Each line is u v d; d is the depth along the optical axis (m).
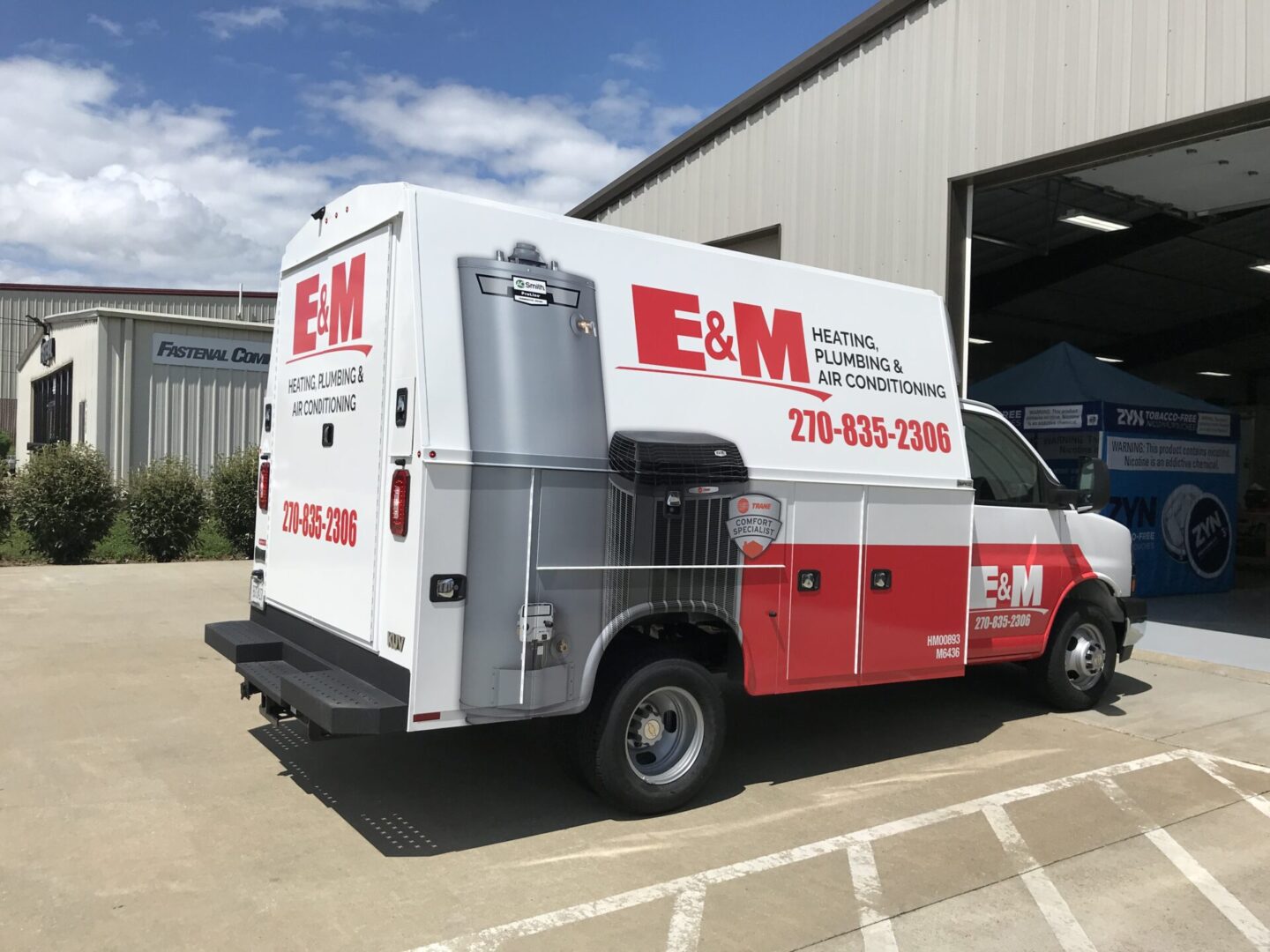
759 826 4.63
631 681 4.51
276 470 5.35
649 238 4.66
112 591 10.44
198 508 13.38
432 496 3.94
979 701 7.16
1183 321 20.25
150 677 6.95
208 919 3.56
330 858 4.12
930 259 9.80
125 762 5.22
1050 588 6.53
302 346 5.11
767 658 4.95
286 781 5.02
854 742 6.08
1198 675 8.09
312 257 5.01
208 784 4.95
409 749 5.59
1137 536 12.37
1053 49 8.78
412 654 3.92
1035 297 17.94
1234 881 4.13
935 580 5.66
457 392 4.04
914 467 5.56
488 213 4.23
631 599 4.44
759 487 4.88
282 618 5.16
